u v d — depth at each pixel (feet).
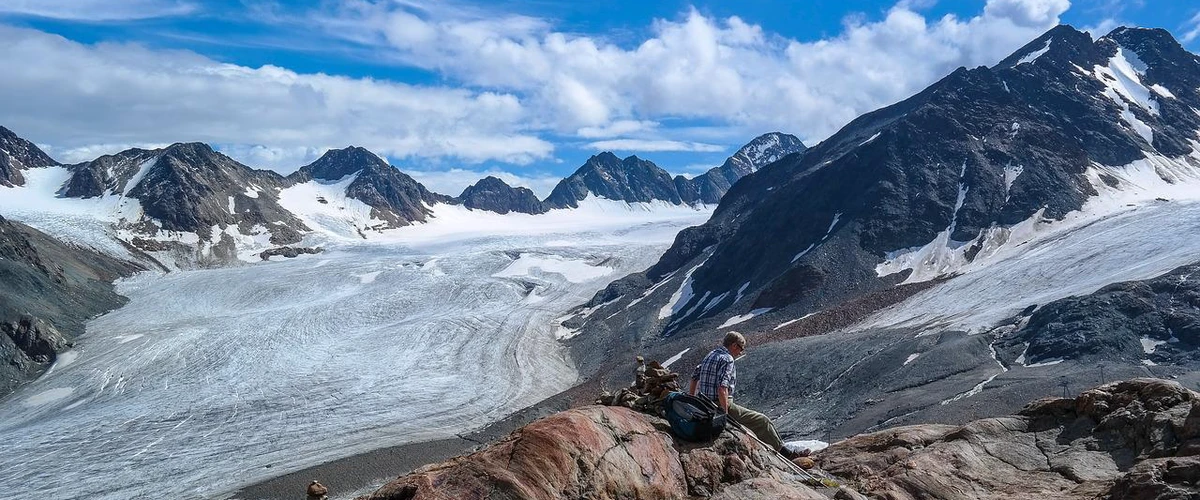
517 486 23.15
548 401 202.18
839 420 144.15
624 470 25.77
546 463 24.11
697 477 27.89
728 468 28.81
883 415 138.10
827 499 28.09
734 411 33.17
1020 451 33.60
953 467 31.81
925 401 138.31
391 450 173.58
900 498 29.35
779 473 30.04
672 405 29.55
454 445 178.40
